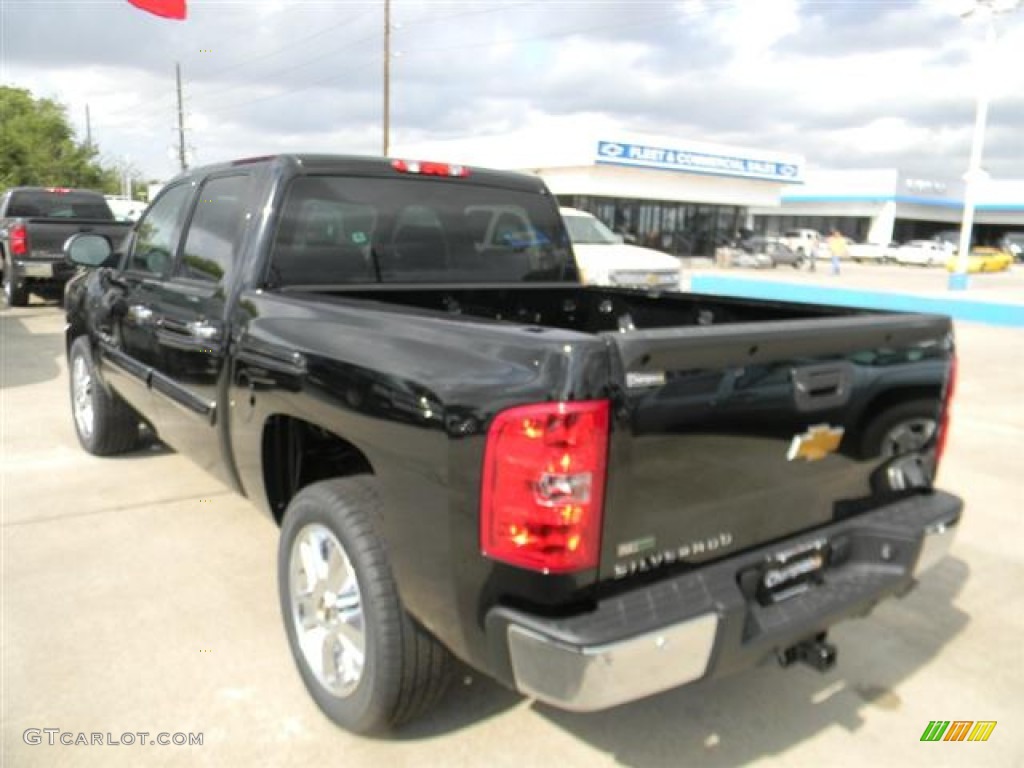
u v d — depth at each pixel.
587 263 12.31
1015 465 6.15
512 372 2.11
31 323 11.88
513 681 2.17
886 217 57.69
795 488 2.54
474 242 4.11
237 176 3.74
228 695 2.98
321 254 3.56
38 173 44.50
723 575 2.32
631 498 2.12
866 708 3.05
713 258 42.69
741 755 2.76
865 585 2.62
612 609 2.13
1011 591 4.05
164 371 4.04
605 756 2.73
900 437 2.86
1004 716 3.02
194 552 4.14
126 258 4.83
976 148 22.94
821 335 2.44
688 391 2.17
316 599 2.86
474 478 2.15
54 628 3.39
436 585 2.29
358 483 2.73
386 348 2.51
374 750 2.71
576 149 34.97
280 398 2.95
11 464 5.45
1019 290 26.95
